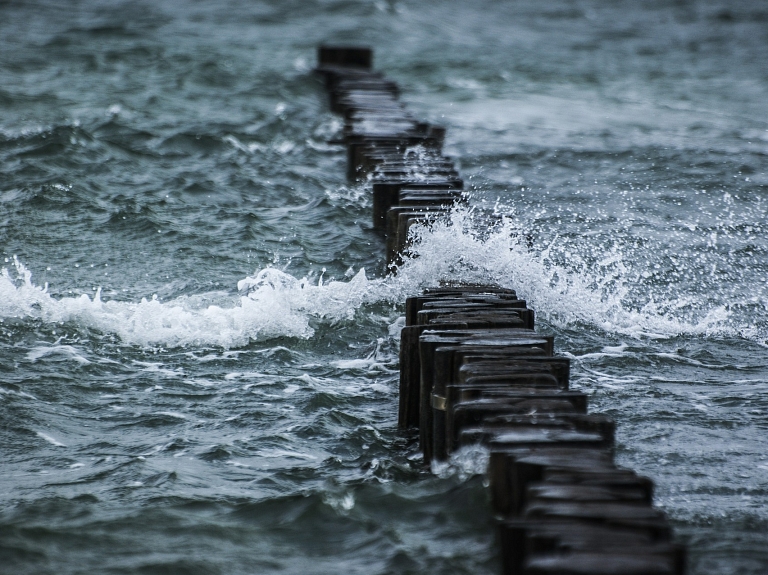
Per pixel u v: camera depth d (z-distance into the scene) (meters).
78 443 29.06
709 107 89.06
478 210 48.59
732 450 28.66
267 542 22.89
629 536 17.44
